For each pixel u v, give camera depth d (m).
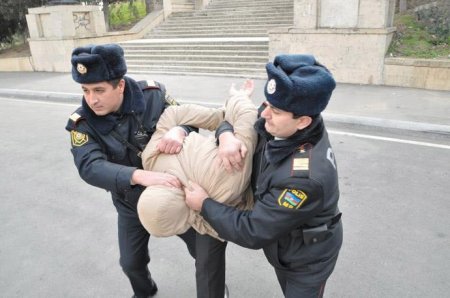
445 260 2.70
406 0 11.01
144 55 12.06
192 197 1.53
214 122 1.90
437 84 7.51
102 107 1.63
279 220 1.37
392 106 6.39
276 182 1.39
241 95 1.84
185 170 1.58
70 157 5.04
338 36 8.32
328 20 8.47
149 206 1.50
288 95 1.26
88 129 1.72
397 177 3.99
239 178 1.55
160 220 1.51
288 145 1.39
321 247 1.52
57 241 3.16
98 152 1.71
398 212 3.32
